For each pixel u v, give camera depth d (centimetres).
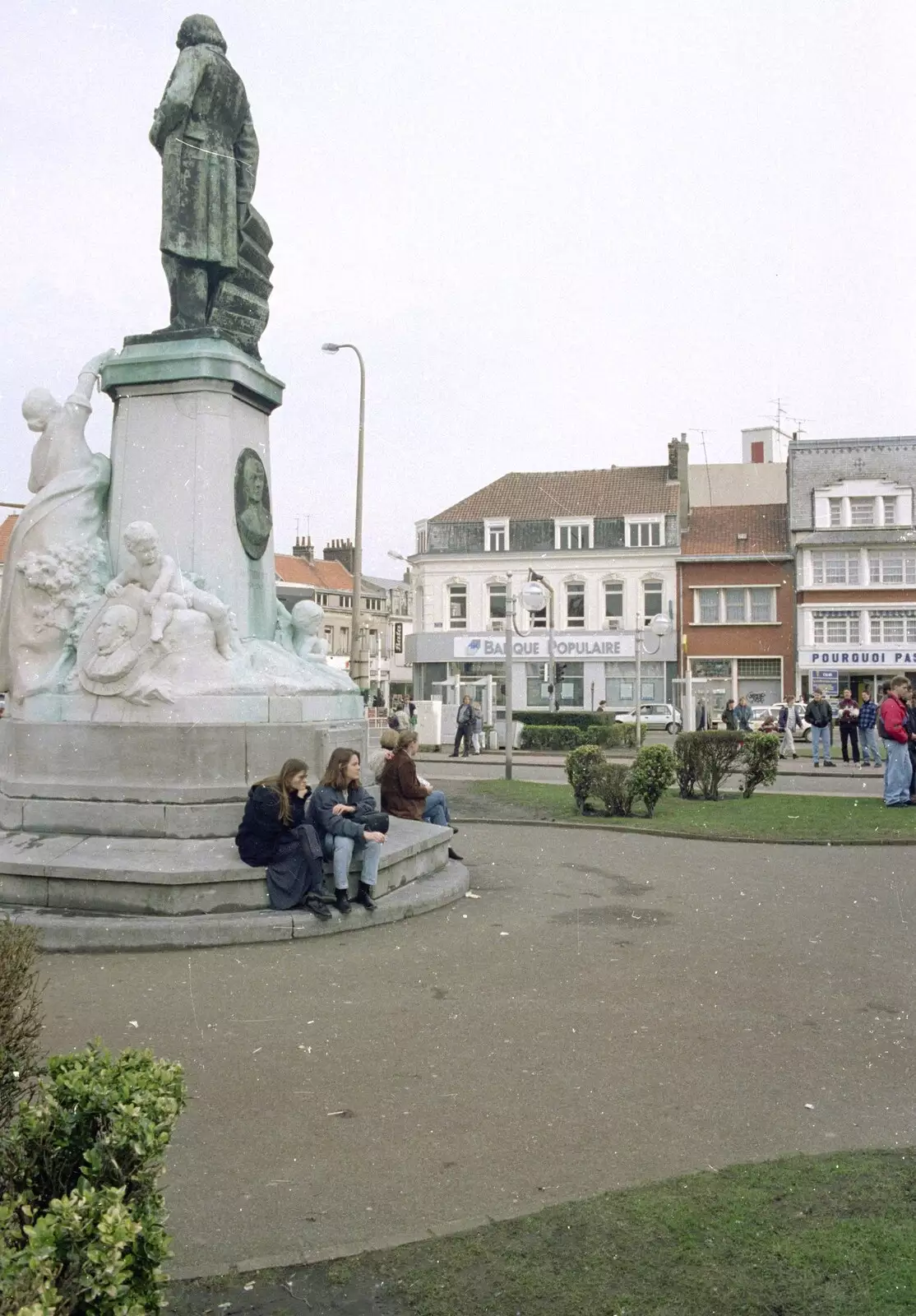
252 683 919
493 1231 354
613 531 5422
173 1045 541
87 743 873
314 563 8294
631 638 5256
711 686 5241
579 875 1038
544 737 3212
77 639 930
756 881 1009
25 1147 274
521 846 1227
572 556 5447
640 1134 439
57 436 996
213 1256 344
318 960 707
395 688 9038
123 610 895
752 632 5219
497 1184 393
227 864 781
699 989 648
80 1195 240
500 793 1734
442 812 1086
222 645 920
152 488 979
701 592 5284
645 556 5353
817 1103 473
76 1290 228
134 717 881
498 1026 577
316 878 785
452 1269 332
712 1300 312
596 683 5312
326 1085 491
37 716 909
